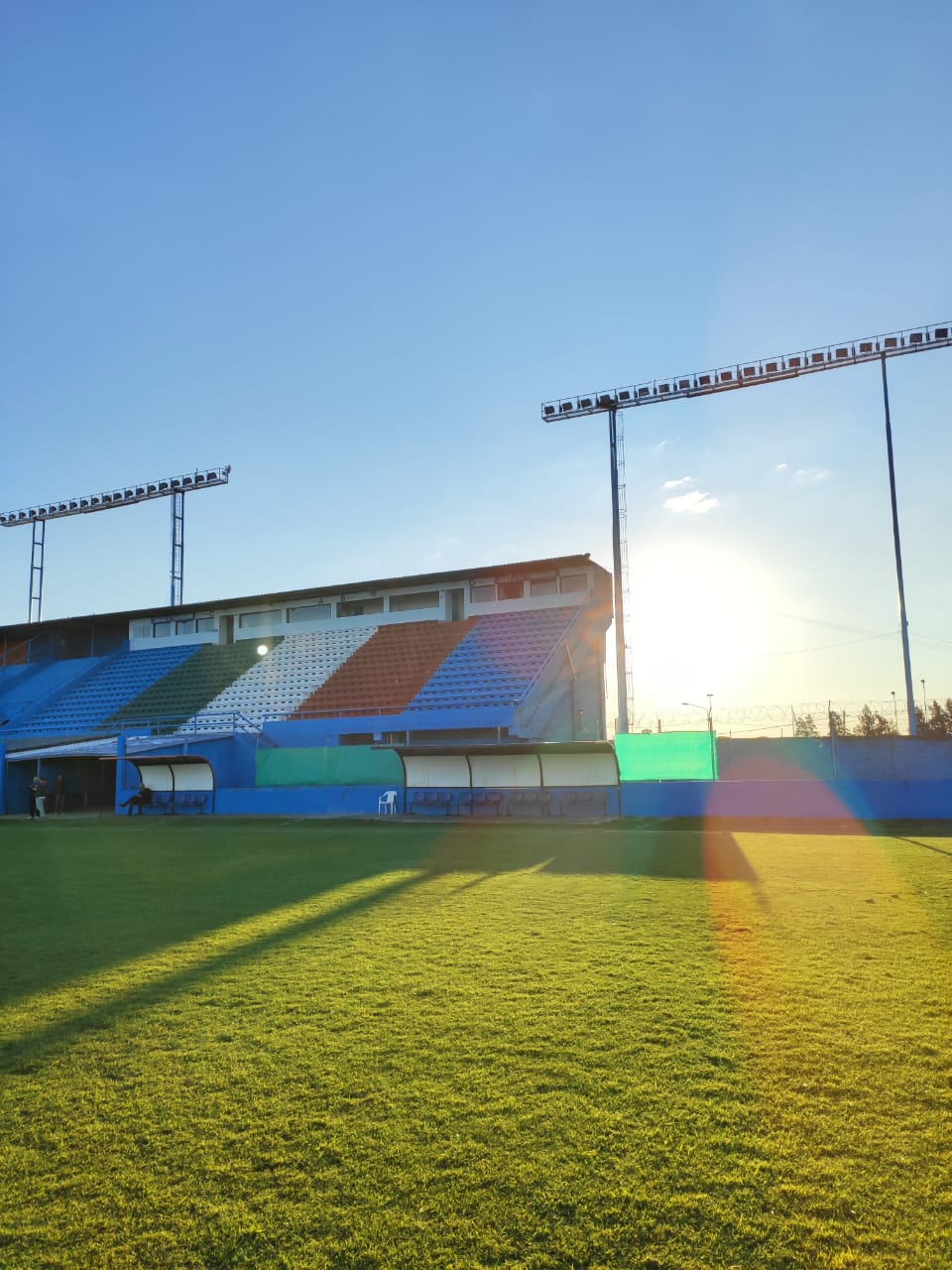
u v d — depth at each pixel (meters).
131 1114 4.38
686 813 24.20
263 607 49.00
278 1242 3.29
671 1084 4.60
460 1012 5.86
